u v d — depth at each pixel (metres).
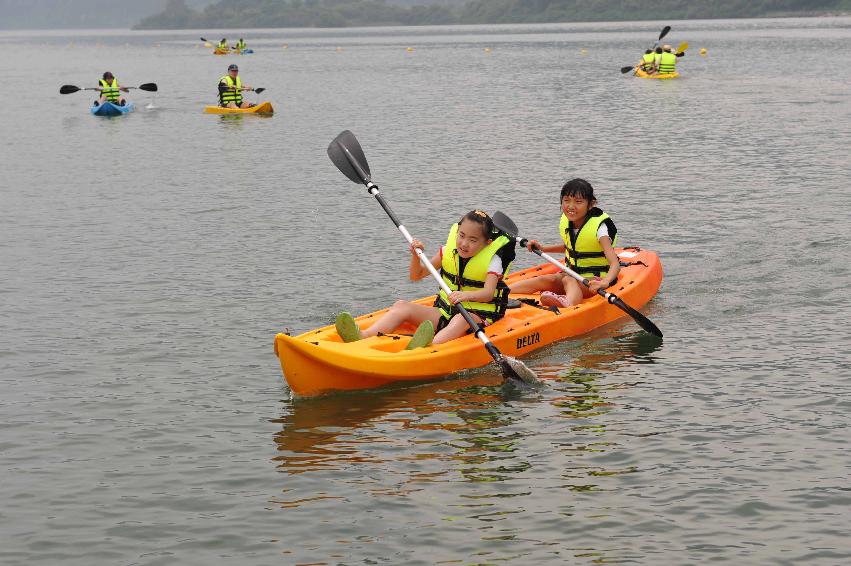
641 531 5.31
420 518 5.49
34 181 17.83
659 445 6.37
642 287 9.63
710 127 23.66
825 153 19.00
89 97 37.69
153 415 7.05
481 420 6.88
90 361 8.19
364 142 22.62
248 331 8.93
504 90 36.22
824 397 7.10
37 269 11.28
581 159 19.23
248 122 27.52
